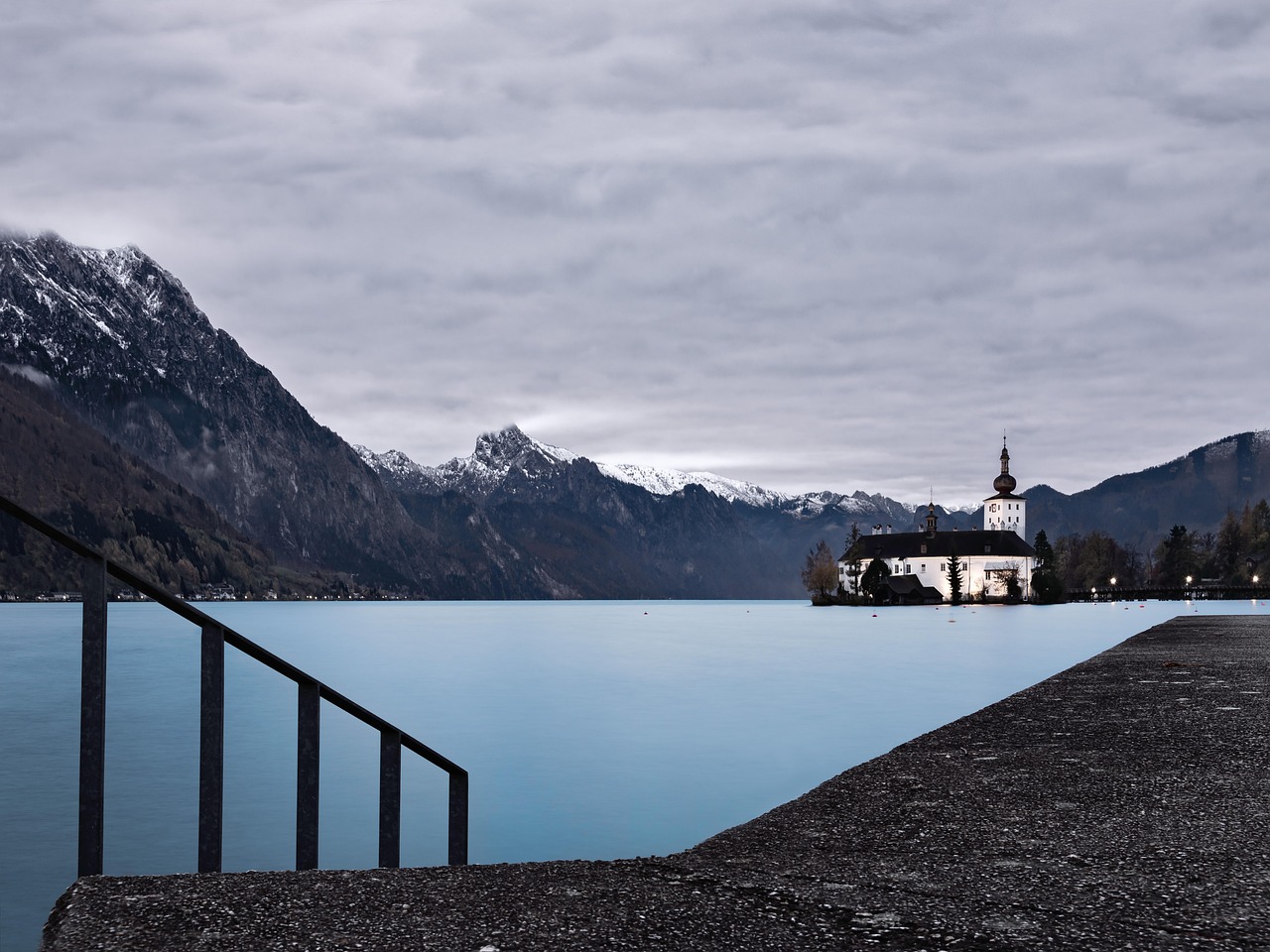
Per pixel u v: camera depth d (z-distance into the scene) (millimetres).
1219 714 15148
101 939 4809
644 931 5086
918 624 152250
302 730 6734
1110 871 6508
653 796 30359
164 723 47750
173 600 6035
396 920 5168
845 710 50406
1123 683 20484
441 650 108688
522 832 26344
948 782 10234
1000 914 5449
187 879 5863
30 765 36531
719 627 169625
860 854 7148
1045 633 119938
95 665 5699
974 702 53188
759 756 37094
